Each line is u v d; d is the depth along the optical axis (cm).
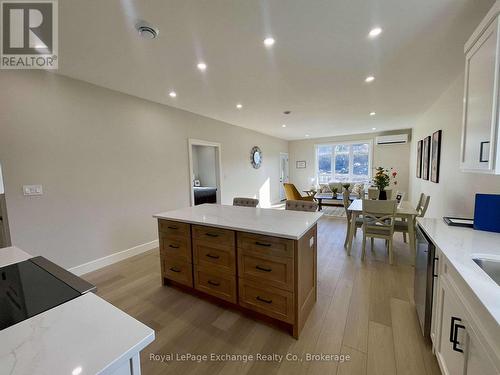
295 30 189
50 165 262
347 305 219
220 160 541
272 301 187
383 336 178
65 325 72
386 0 156
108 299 234
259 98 366
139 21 173
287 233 172
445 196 322
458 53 229
